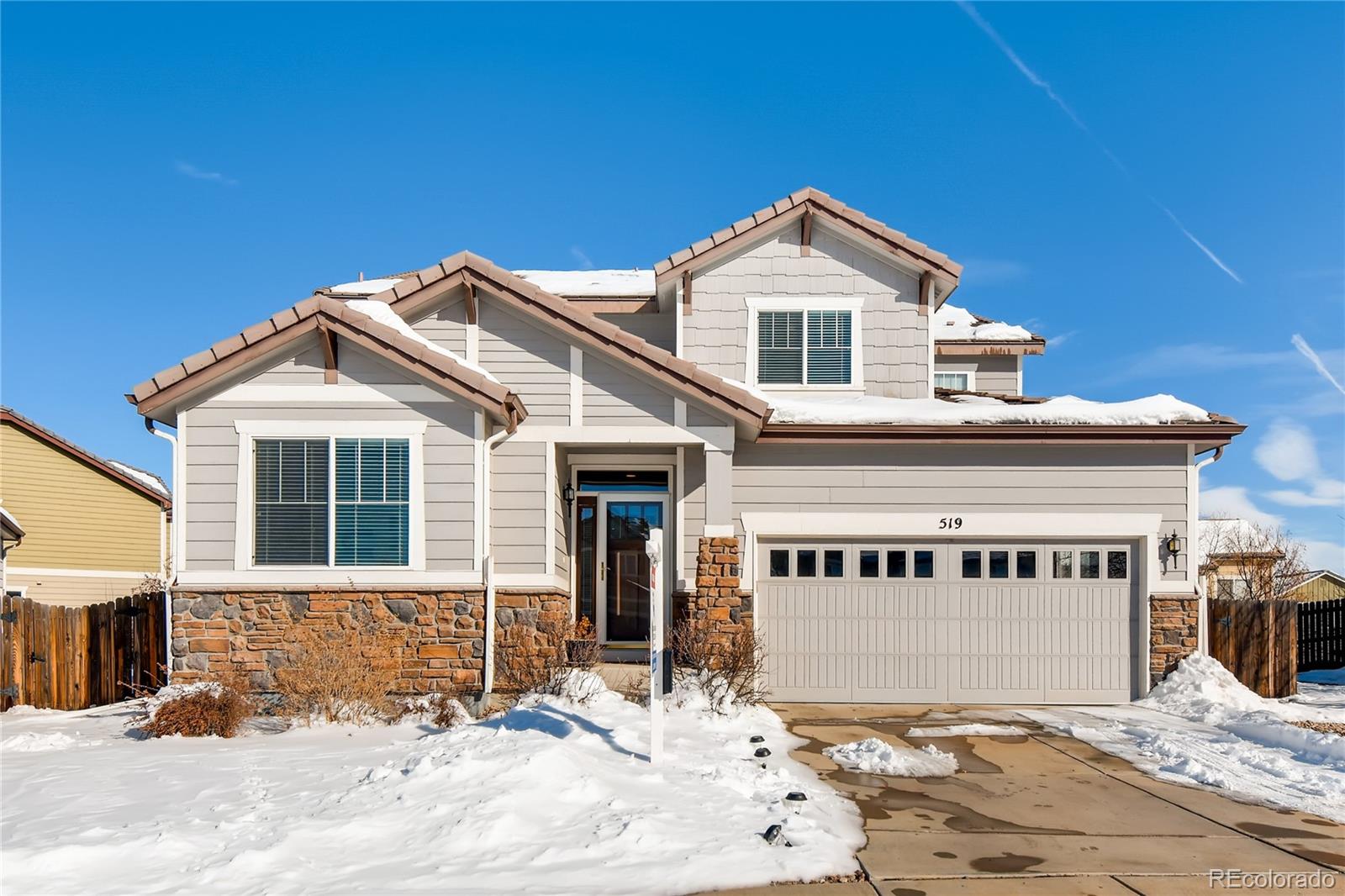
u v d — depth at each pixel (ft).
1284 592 92.53
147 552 90.43
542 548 45.11
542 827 23.91
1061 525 48.85
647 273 70.08
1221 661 50.42
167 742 35.42
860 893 21.77
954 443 48.57
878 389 56.95
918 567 49.19
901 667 48.73
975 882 22.72
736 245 57.36
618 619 51.88
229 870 20.75
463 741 30.66
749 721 39.99
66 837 22.52
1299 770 33.91
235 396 43.29
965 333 77.10
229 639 42.19
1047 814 28.68
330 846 22.49
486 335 47.11
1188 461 49.06
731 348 57.52
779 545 49.49
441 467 43.19
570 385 46.65
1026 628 48.88
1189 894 22.16
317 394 43.29
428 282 46.80
